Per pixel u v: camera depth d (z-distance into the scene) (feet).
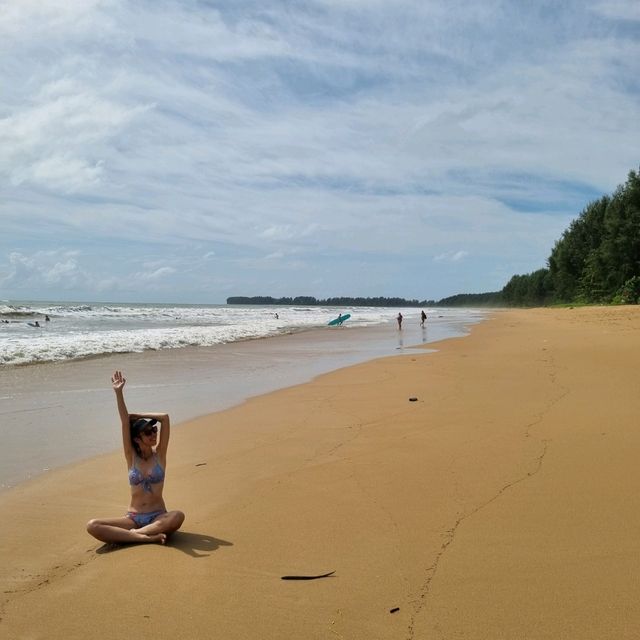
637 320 115.96
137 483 16.63
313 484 20.56
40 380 47.85
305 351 75.66
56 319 162.91
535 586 12.84
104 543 16.20
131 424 17.04
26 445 27.55
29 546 16.16
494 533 15.66
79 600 12.76
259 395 40.98
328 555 14.70
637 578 13.03
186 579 13.53
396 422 29.76
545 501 17.80
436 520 16.74
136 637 11.28
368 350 76.43
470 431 26.89
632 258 227.20
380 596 12.64
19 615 12.24
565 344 66.85
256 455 24.91
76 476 22.84
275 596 12.72
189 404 37.70
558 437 24.94
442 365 52.75
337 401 36.76
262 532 16.35
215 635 11.29
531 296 429.79
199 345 85.40
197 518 17.72
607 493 18.22
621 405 30.60
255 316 230.48
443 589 12.85
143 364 59.88
